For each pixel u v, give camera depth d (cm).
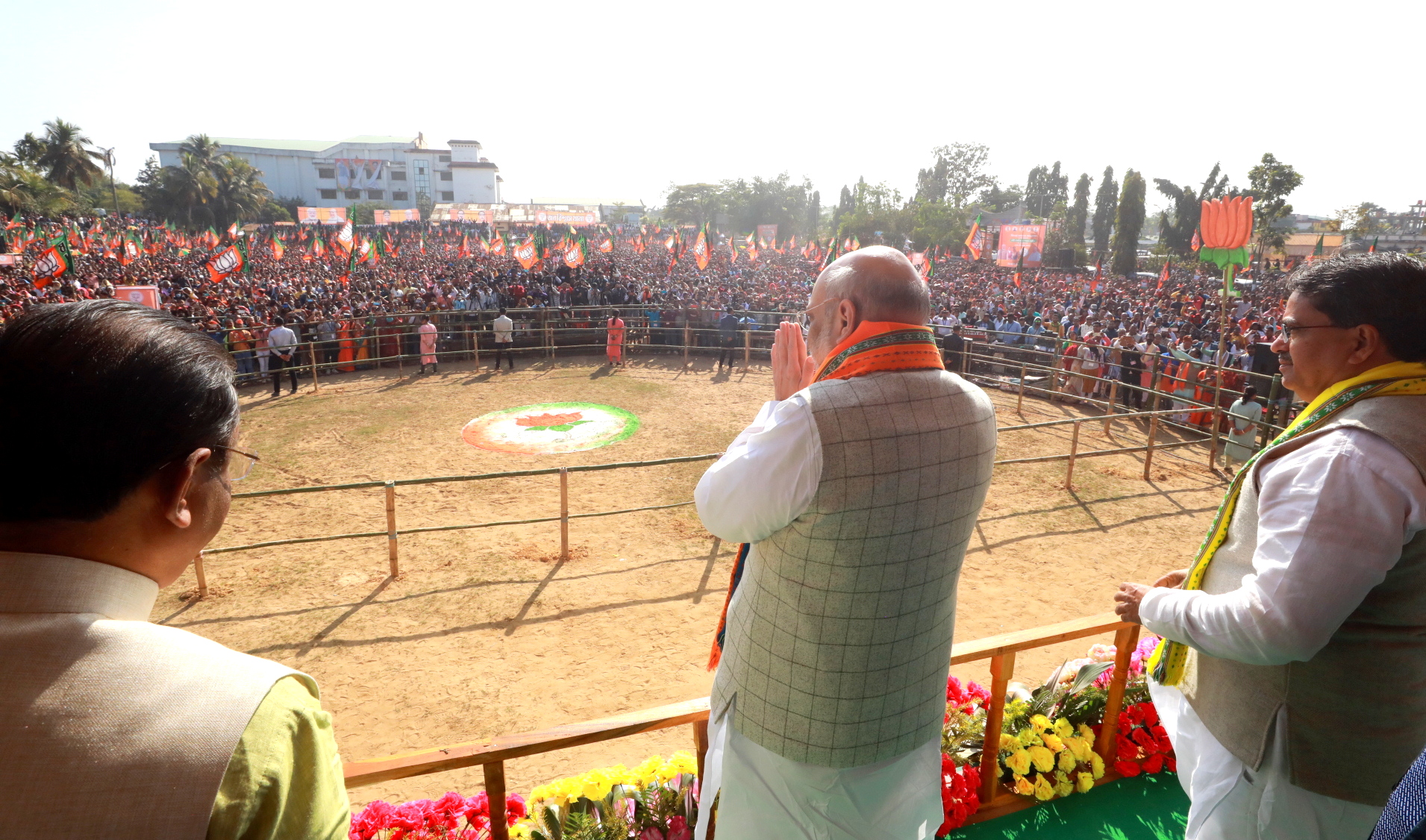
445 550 743
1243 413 980
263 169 10206
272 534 785
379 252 3434
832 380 134
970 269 4997
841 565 130
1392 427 128
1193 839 170
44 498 66
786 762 143
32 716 62
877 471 125
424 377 1609
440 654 563
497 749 181
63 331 68
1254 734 154
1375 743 143
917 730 151
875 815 150
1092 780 270
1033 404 1442
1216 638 139
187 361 72
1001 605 649
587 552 745
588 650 573
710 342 1933
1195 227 5816
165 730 64
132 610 75
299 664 548
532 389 1512
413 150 10706
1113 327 1975
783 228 9925
